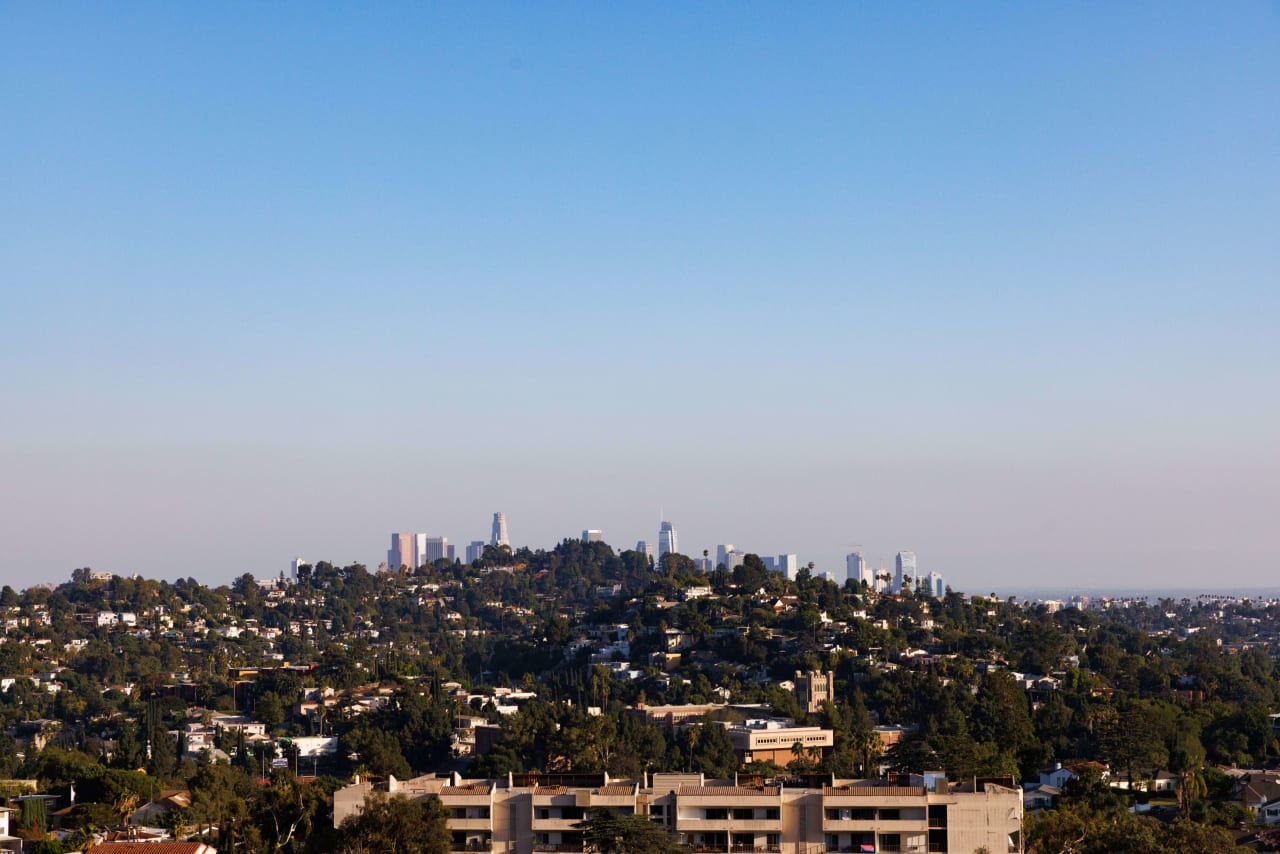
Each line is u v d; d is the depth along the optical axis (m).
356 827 154.12
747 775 173.25
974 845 156.00
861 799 157.75
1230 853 174.00
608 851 148.50
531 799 160.12
